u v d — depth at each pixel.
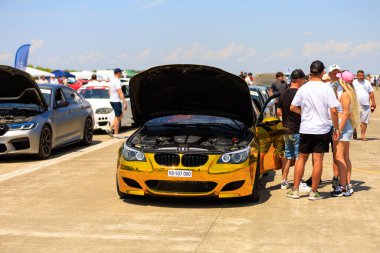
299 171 7.82
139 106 8.72
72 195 8.02
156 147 7.42
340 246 5.45
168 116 8.82
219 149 7.33
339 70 8.26
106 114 17.36
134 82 8.07
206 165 7.16
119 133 17.98
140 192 7.36
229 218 6.67
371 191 8.34
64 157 12.05
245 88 7.89
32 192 8.21
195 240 5.69
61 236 5.84
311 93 7.53
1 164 11.04
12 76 11.08
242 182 7.26
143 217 6.71
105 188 8.55
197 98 8.55
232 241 5.65
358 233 5.95
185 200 7.74
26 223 6.39
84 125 13.95
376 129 20.61
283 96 8.41
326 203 7.52
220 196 7.24
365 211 7.02
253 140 7.74
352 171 10.20
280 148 8.52
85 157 12.04
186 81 8.14
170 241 5.65
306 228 6.17
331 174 9.98
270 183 9.09
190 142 7.53
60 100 13.02
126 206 7.33
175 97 8.60
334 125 7.57
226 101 8.43
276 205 7.40
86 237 5.80
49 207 7.23
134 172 7.32
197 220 6.57
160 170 7.21
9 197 7.85
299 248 5.39
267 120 8.05
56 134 12.25
